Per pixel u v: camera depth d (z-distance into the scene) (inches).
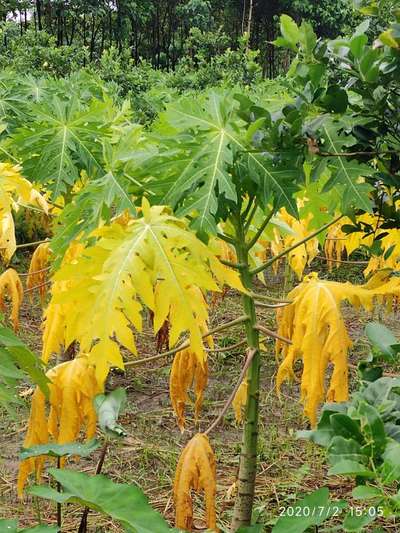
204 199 79.3
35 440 91.7
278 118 85.2
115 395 89.5
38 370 73.2
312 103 80.7
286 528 70.0
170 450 152.3
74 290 75.0
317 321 87.4
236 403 117.8
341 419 70.9
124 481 138.8
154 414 173.2
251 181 86.0
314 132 81.0
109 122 114.3
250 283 92.0
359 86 80.4
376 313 255.4
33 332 234.7
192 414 173.0
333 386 86.6
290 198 82.7
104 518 123.2
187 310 72.9
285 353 97.3
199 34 644.7
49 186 120.5
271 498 130.0
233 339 227.5
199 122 83.7
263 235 119.9
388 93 80.2
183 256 75.1
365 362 87.9
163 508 128.3
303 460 146.7
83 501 67.3
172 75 441.4
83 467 144.1
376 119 82.4
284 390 188.7
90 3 794.8
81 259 76.1
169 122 84.9
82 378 89.8
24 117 173.9
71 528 119.6
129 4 862.5
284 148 81.7
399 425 74.4
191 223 78.8
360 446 68.5
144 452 149.3
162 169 83.2
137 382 191.5
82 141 110.8
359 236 119.8
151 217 77.8
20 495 94.9
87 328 73.1
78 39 936.3
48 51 458.0
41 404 91.4
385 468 63.5
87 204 87.7
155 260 73.8
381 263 126.4
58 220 92.6
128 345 71.0
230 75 413.4
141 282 72.9
